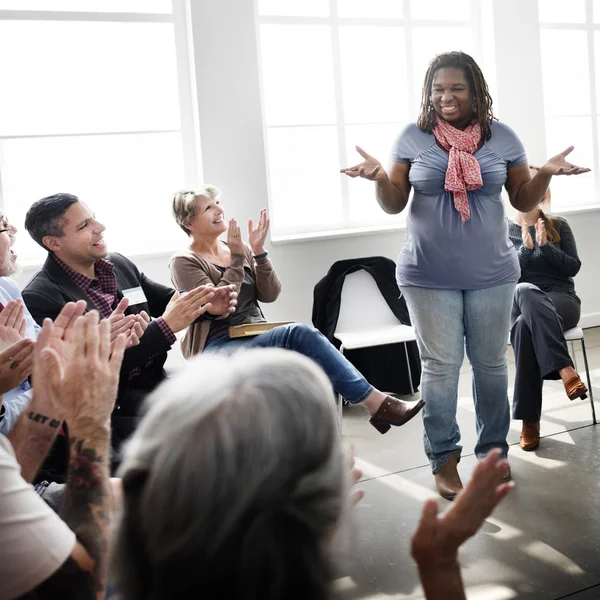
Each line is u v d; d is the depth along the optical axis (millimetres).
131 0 4812
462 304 3049
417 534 935
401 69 5566
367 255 5391
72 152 4777
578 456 3348
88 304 2768
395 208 3076
